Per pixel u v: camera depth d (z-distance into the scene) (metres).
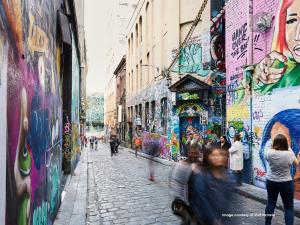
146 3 22.78
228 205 3.24
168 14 17.09
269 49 8.17
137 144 20.59
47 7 4.71
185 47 15.91
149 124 21.44
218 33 14.79
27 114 3.08
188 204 3.37
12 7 2.52
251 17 9.04
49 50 4.86
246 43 9.25
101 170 13.24
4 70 2.21
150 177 10.77
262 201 6.87
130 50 30.75
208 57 14.82
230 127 10.29
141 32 25.61
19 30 2.77
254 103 8.82
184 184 3.43
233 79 10.17
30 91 3.24
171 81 16.39
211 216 3.17
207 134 14.45
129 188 8.93
